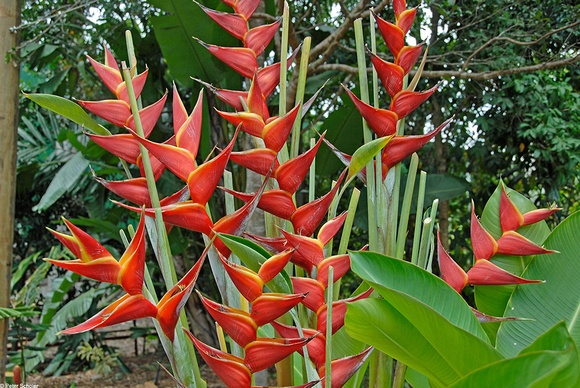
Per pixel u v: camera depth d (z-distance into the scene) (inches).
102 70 68.6
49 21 195.8
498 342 83.4
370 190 76.2
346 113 179.8
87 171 262.8
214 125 226.4
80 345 297.3
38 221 344.2
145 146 61.2
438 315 64.5
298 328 62.6
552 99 223.9
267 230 73.6
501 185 85.4
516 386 57.6
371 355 77.7
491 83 233.6
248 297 59.0
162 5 164.7
